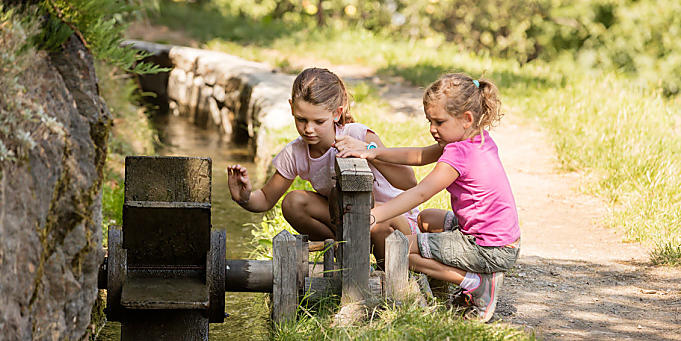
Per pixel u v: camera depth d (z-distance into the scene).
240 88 11.41
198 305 3.15
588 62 19.34
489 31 23.80
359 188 3.45
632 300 4.38
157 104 14.41
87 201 2.80
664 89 17.67
